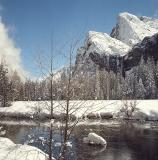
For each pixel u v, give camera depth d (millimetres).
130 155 29297
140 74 135500
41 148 18562
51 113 10570
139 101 79625
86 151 28250
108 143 35344
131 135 42156
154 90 127250
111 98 69562
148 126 54656
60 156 10945
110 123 58312
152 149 32125
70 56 10109
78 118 10875
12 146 19250
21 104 60844
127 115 67562
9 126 44844
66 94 10359
